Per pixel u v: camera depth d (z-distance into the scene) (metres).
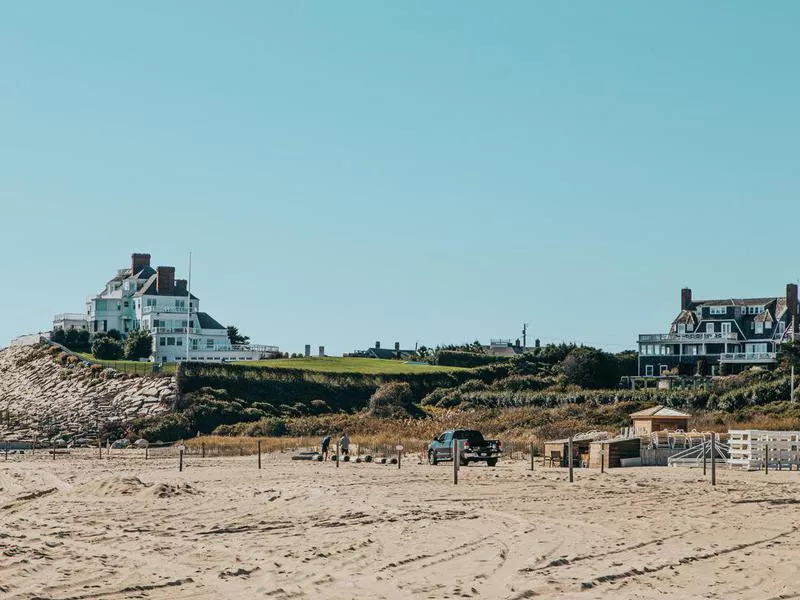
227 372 162.88
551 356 199.62
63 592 25.75
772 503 48.91
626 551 33.19
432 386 181.88
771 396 138.62
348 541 35.22
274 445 116.00
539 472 71.94
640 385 178.38
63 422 151.25
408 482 62.97
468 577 28.39
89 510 46.03
